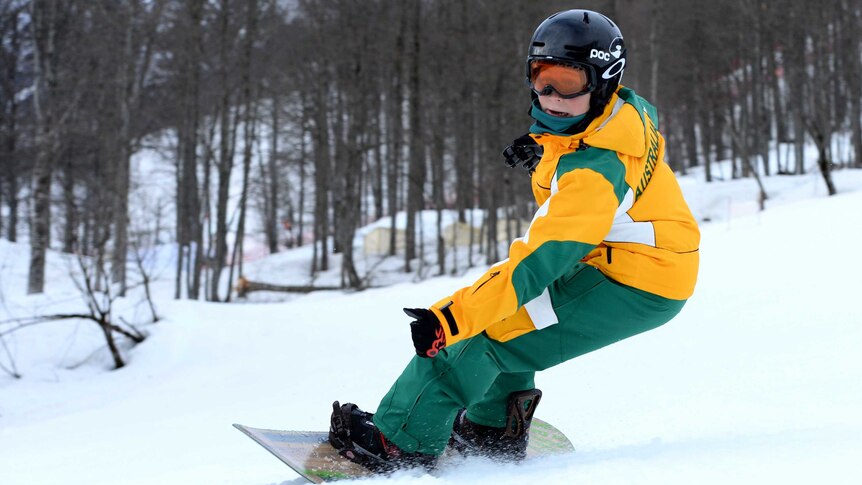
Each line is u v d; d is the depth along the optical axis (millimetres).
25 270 33656
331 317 15758
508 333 3328
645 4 52844
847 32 50000
